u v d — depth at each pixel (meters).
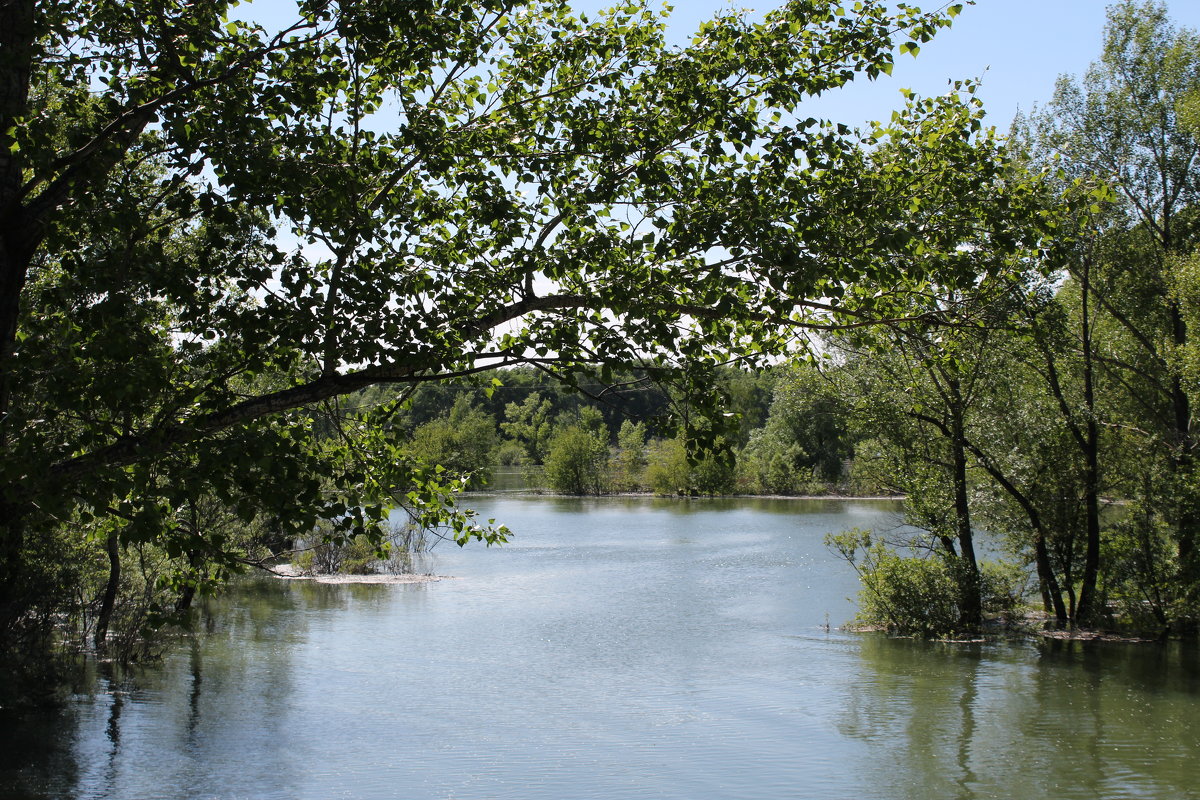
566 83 9.26
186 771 14.23
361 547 38.56
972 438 26.86
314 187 7.74
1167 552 27.06
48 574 17.95
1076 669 22.06
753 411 90.94
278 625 26.84
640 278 8.27
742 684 20.28
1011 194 9.12
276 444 6.51
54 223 7.42
